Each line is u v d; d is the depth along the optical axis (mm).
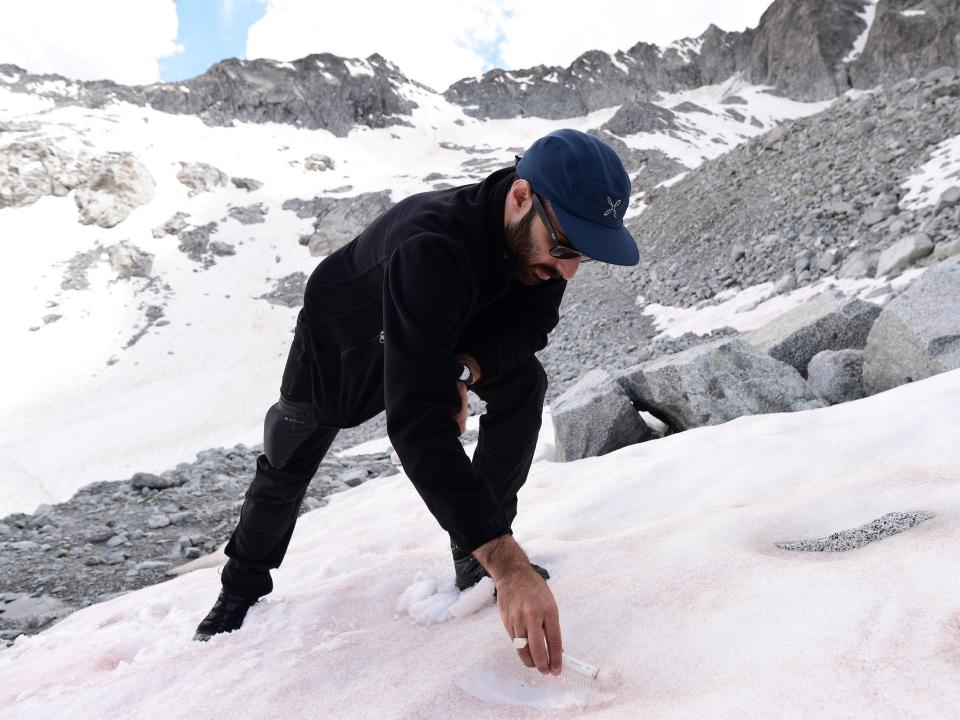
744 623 1206
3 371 42750
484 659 1316
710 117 89875
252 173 72312
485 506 1236
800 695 900
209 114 87062
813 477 2170
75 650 2559
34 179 57531
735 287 19672
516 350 1678
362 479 7375
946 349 4020
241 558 2096
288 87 96188
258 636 1908
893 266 12773
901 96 23266
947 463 1871
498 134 105625
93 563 5441
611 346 20484
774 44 110312
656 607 1376
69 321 47625
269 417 1934
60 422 37031
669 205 29938
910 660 917
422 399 1297
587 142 1343
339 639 1710
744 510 1861
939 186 16109
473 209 1416
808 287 15469
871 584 1178
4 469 31156
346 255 1651
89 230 56094
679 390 4668
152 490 7547
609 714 1025
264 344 45312
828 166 22234
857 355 4832
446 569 2131
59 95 82625
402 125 99875
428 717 1188
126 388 41125
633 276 26422
